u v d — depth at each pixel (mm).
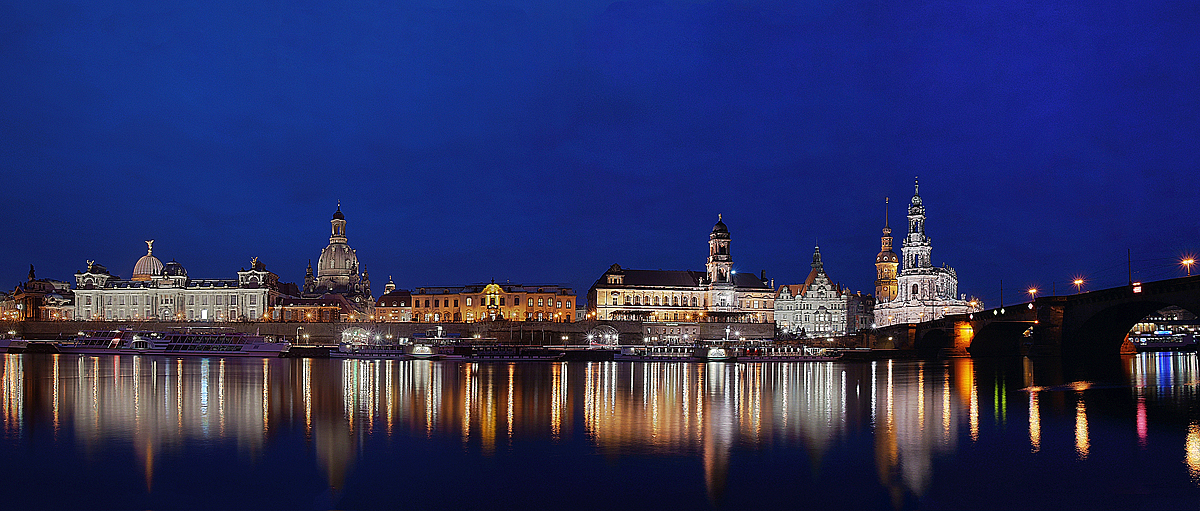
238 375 120875
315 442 56656
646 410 74312
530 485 45000
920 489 44062
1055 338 154125
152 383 103500
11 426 62875
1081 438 58031
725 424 65062
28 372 127000
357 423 65375
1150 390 92562
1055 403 79125
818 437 58625
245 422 65625
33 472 47375
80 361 167500
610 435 59625
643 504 41531
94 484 44875
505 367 150125
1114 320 149250
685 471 48000
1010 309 168125
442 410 74062
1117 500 41875
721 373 131625
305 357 193625
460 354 191000
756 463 49906
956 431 61312
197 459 50969
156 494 43094
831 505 41312
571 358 188125
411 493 43438
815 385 103188
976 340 191250
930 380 111250
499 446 55344
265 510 40656
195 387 97250
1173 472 47281
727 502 41844
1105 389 93938
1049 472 47406
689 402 81250
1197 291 116250
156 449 53875
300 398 83938
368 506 41281
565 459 51062
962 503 41500
